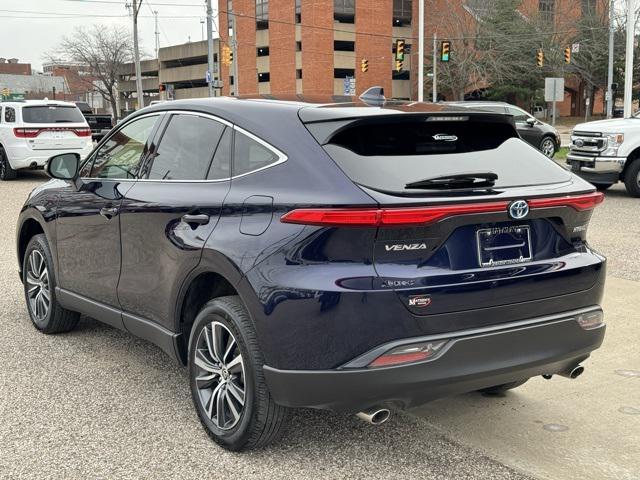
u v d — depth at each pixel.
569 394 4.40
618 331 5.59
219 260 3.42
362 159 3.23
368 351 3.01
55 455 3.55
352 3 64.38
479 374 3.15
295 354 3.11
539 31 57.03
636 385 4.54
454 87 58.69
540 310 3.35
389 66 66.81
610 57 42.47
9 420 3.98
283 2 66.25
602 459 3.54
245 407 3.39
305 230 3.08
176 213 3.82
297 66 66.06
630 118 14.64
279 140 3.44
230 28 74.94
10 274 7.68
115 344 5.36
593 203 3.57
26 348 5.25
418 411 4.14
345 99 3.98
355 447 3.66
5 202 13.61
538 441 3.75
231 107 3.86
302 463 3.48
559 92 28.52
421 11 30.84
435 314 3.06
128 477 3.34
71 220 4.92
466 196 3.13
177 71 90.88
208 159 3.85
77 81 107.44
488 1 57.34
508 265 3.26
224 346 3.59
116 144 4.79
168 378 4.64
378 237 3.00
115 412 4.09
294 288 3.07
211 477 3.33
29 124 16.91
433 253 3.10
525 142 3.85
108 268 4.55
